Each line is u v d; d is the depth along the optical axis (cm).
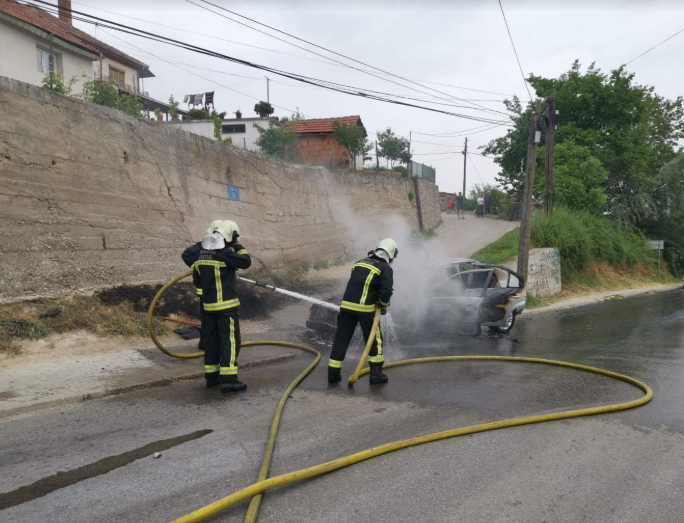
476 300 914
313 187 1638
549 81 2662
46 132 753
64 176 775
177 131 1030
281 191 1431
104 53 2431
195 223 1051
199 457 368
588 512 297
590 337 988
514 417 464
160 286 892
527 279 1530
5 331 620
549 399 526
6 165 691
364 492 317
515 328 1120
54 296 723
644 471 354
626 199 2667
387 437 410
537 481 336
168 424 437
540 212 2052
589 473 349
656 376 639
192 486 323
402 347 827
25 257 701
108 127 865
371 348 575
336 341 587
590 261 2162
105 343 687
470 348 830
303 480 332
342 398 521
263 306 1046
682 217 2838
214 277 538
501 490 322
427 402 509
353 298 580
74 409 474
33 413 460
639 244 2659
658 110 3000
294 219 1481
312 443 396
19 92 718
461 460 367
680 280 2786
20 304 675
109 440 399
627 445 401
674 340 948
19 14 1966
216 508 281
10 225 687
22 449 379
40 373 557
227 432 419
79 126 809
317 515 289
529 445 397
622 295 1944
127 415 459
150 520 283
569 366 675
